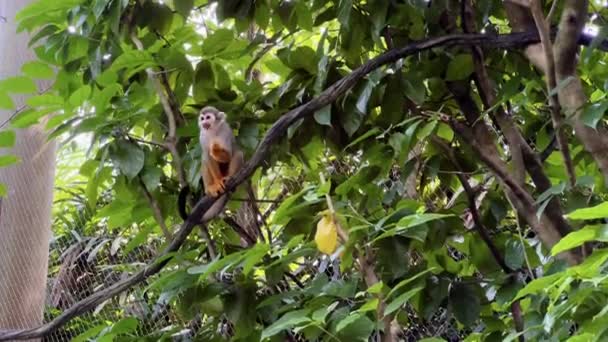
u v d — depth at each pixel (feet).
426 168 20.94
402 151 18.21
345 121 20.11
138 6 22.12
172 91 22.82
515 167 18.86
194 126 21.43
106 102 19.95
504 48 19.51
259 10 22.22
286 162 23.25
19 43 30.01
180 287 17.63
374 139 20.79
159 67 22.06
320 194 16.25
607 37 17.33
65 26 22.59
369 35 21.36
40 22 22.57
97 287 33.17
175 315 25.81
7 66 29.96
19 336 19.62
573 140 20.67
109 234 35.22
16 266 28.99
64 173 40.47
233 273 20.62
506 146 24.44
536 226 18.04
